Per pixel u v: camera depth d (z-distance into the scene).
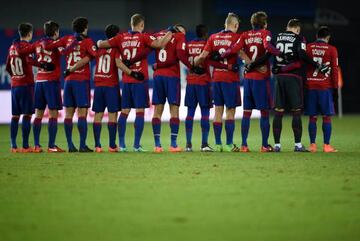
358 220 25.38
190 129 45.94
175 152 45.12
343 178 34.00
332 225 24.69
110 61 44.81
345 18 97.88
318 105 45.25
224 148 45.88
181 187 31.58
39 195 30.02
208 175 34.94
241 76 79.75
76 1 91.12
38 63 44.94
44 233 23.78
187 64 44.94
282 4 93.81
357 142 53.47
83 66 44.94
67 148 50.19
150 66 77.69
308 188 31.27
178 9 91.56
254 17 44.62
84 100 45.06
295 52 43.97
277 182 32.84
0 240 23.00
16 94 45.94
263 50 44.31
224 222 25.05
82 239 22.97
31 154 44.59
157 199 28.91
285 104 44.97
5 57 74.94
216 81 45.28
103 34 76.00
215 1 90.88
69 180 33.72
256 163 39.25
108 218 25.72
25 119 46.16
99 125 45.66
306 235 23.41
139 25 44.44
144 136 60.41
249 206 27.53
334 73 44.94
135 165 38.59
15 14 88.56
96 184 32.53
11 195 30.06
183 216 25.94
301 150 45.38
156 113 45.53
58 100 45.75
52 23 45.31
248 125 45.56
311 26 95.19
